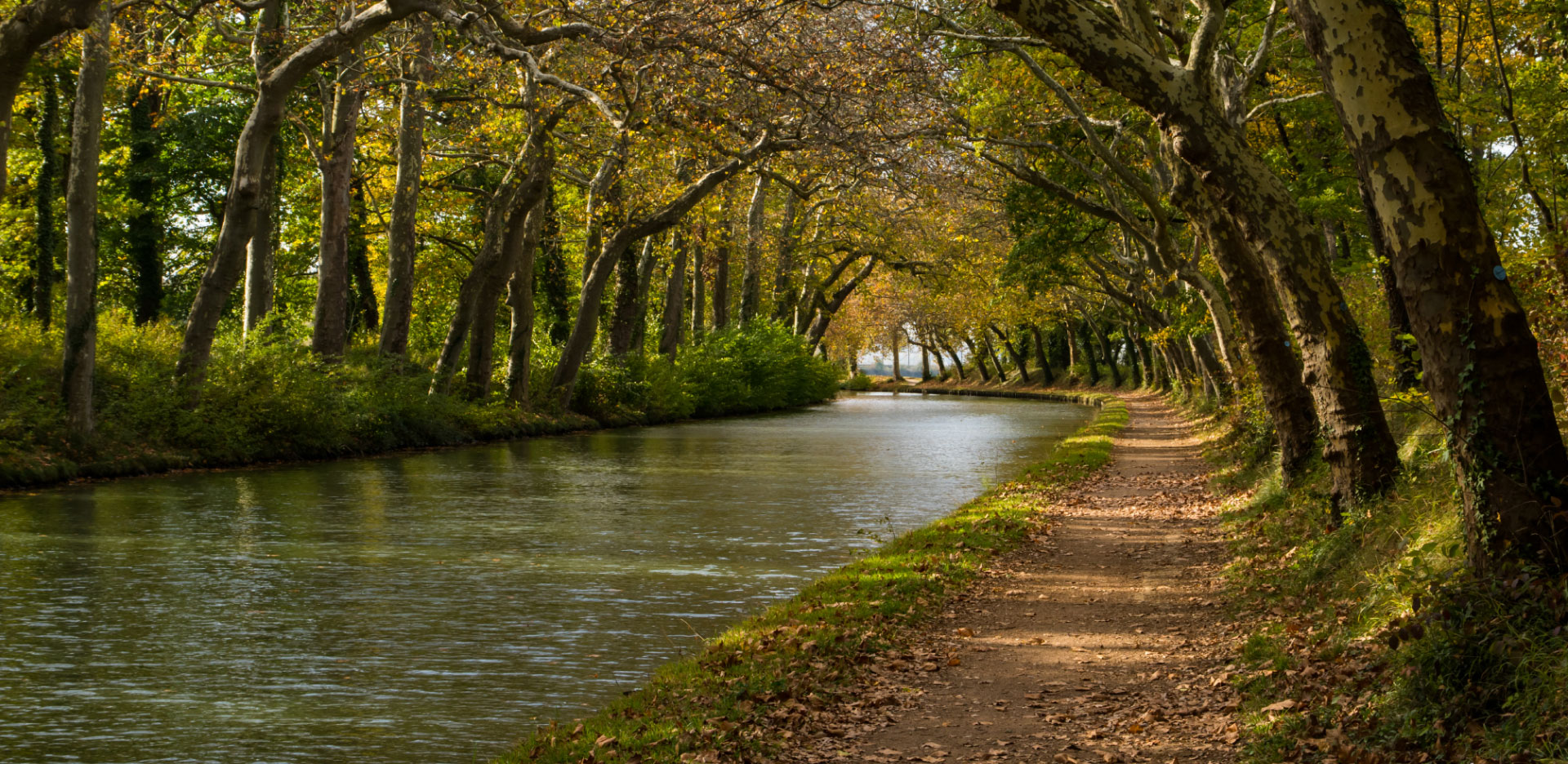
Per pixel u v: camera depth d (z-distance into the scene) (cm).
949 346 12344
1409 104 666
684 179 4044
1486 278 662
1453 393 678
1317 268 1161
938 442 3803
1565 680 544
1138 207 2833
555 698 823
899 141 2536
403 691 840
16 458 2056
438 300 5153
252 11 2481
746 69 2147
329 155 3094
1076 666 862
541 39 1975
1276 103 1984
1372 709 639
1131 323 6631
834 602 1080
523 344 3966
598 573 1321
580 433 4100
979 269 5659
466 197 4372
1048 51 2103
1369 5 669
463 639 995
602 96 2383
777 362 6141
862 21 2288
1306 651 805
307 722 766
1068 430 4506
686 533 1653
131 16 2436
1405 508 1005
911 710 747
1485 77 1956
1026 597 1141
